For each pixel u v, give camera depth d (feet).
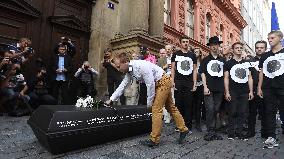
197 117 17.84
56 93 20.75
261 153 12.00
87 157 10.07
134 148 11.75
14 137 12.21
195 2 47.47
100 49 25.40
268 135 14.19
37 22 21.85
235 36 72.74
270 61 14.28
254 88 16.21
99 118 11.70
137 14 27.55
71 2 24.81
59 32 23.65
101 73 25.17
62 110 10.54
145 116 14.74
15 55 17.89
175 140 13.83
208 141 14.21
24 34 20.88
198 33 47.44
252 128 16.25
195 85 16.79
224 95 16.76
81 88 22.21
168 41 37.32
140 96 20.83
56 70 20.25
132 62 11.88
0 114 17.93
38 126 10.53
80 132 10.67
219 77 15.96
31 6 21.09
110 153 10.77
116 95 12.82
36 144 11.35
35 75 21.30
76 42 25.21
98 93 24.64
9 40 19.95
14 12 20.21
